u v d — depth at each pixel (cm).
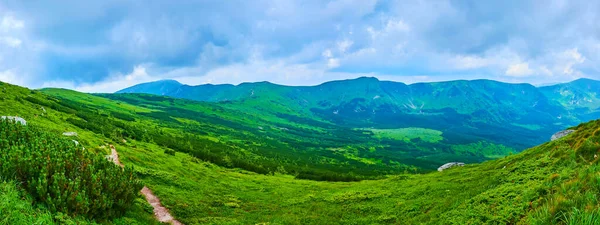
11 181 1538
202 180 5991
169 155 8181
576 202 1367
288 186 6944
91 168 1986
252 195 5388
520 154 5644
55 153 2020
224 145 19462
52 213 1509
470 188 3697
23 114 7375
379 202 4238
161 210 3466
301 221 3594
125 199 2252
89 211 1788
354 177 10912
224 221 3453
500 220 1952
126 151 6191
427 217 2845
